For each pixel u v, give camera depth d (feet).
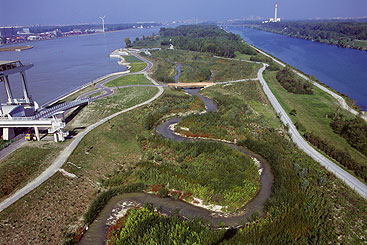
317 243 137.18
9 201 160.45
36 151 216.33
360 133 246.68
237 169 204.64
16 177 182.09
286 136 263.70
